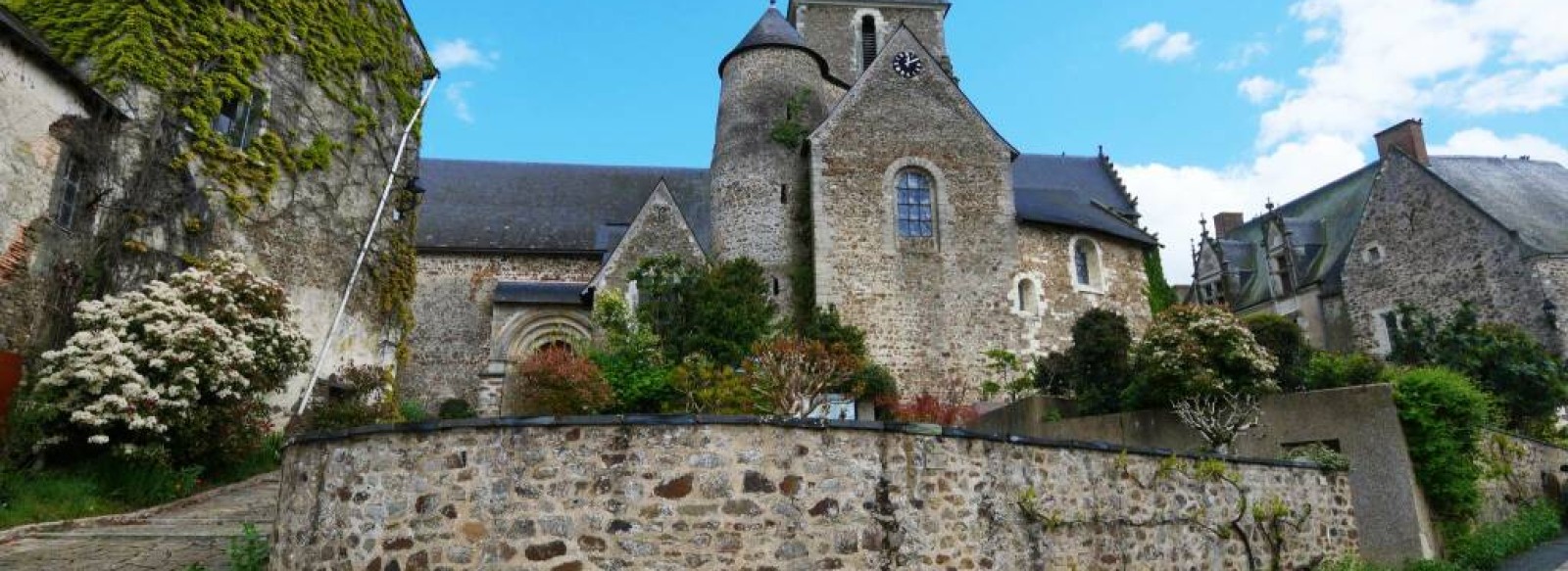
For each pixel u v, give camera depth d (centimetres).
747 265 2298
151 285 1441
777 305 2453
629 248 2527
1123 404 1548
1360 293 2945
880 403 2059
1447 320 2288
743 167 2647
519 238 3033
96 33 1648
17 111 1406
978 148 2580
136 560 920
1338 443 1177
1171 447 1327
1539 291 2453
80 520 1108
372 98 2191
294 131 1939
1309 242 3269
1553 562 1156
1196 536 908
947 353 2384
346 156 2069
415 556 651
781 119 2702
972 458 734
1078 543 788
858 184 2494
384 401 1941
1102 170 3350
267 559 830
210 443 1389
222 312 1475
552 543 634
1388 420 1143
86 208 1524
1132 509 851
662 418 660
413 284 2277
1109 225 2742
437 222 3042
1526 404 1862
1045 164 3334
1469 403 1173
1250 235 3697
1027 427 1627
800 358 1578
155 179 1638
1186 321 1512
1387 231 2905
